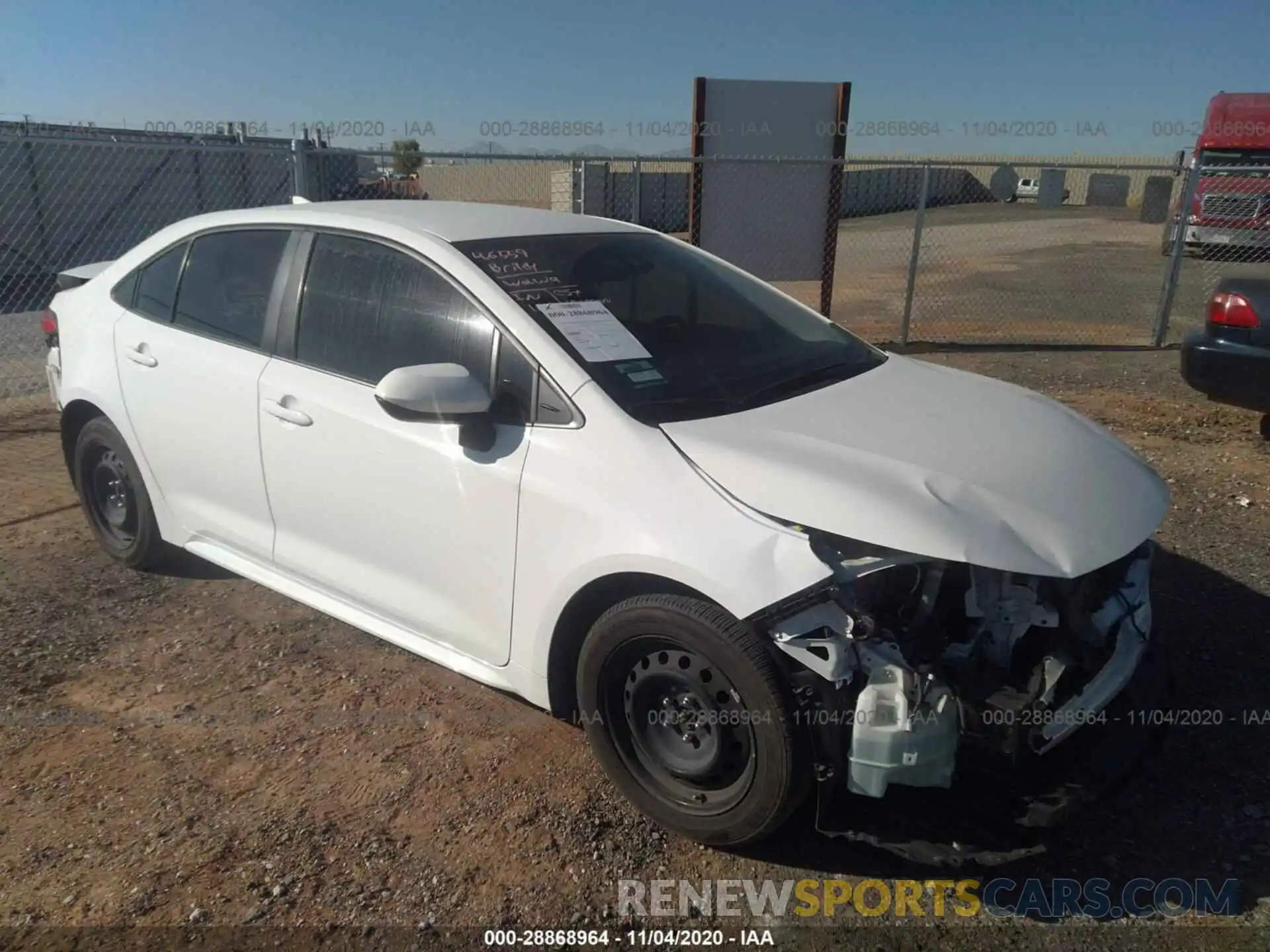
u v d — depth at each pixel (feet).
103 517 15.43
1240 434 22.50
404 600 11.12
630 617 8.94
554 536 9.45
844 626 8.10
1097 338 36.76
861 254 71.46
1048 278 55.93
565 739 10.99
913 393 11.16
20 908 8.51
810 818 9.75
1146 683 9.66
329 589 12.03
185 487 13.50
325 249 11.98
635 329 10.82
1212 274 55.52
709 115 33.30
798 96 33.53
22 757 10.60
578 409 9.59
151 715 11.42
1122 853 9.32
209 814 9.72
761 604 8.13
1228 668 12.33
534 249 11.50
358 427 10.98
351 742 10.91
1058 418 11.11
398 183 38.68
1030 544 8.42
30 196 45.57
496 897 8.74
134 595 14.48
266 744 10.88
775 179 34.19
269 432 11.93
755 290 13.34
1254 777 10.32
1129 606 9.61
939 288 51.60
